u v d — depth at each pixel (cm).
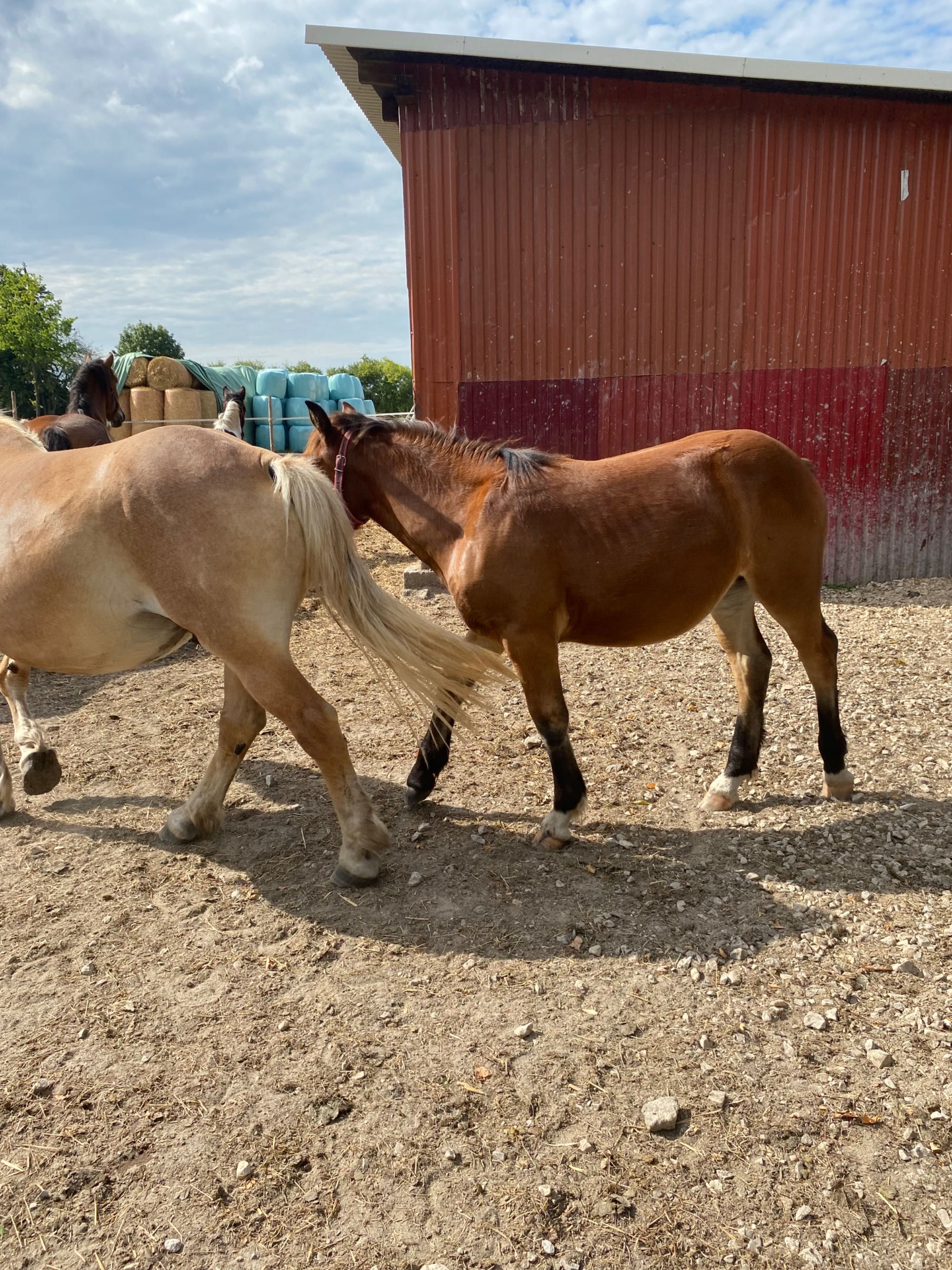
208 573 281
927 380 781
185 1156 207
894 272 762
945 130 732
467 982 267
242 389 508
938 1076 223
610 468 332
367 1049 240
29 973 276
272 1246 185
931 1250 179
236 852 348
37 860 343
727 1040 239
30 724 388
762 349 771
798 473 338
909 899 300
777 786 393
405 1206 193
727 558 331
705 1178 197
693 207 745
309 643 629
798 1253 179
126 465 286
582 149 734
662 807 378
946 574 816
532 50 670
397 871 330
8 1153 208
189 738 464
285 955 283
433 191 743
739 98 721
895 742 430
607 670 559
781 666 557
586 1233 185
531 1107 218
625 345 771
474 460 341
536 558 314
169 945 290
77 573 290
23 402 3791
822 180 741
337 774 310
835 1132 208
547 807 379
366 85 777
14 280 3559
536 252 754
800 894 306
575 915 299
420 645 304
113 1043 245
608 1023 247
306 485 294
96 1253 184
